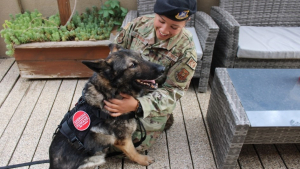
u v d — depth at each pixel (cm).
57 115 266
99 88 165
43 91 304
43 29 314
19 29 311
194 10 158
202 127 250
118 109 165
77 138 163
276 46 274
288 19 336
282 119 171
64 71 319
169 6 146
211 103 237
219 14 300
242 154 219
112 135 175
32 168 207
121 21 352
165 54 181
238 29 259
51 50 300
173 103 190
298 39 291
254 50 267
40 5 357
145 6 324
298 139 183
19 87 312
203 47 273
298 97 192
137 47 190
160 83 199
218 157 207
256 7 328
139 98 174
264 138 183
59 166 164
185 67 178
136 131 209
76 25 340
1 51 373
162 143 232
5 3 343
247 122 166
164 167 209
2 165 210
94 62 149
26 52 299
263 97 192
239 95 194
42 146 228
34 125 252
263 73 224
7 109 274
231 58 282
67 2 315
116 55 160
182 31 182
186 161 214
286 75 222
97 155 183
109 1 337
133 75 162
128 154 196
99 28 313
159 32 169
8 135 240
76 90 306
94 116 167
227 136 185
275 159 214
